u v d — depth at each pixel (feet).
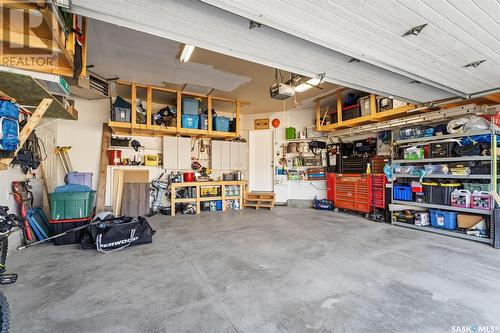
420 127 15.70
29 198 12.29
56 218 11.87
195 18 7.02
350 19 6.84
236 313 5.99
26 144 11.57
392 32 7.50
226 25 7.39
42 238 11.96
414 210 16.03
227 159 23.13
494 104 14.15
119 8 6.46
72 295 6.83
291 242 12.10
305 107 24.08
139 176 20.08
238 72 15.52
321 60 9.68
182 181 21.11
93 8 6.41
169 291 7.09
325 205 22.07
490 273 8.43
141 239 11.68
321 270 8.64
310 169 23.94
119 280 7.81
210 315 5.90
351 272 8.48
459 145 13.35
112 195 19.16
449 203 13.75
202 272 8.46
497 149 12.08
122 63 14.28
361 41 7.98
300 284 7.57
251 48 8.77
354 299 6.68
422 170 14.97
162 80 17.15
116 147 19.86
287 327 5.46
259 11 6.43
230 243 11.94
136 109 18.51
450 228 13.65
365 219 17.97
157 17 6.92
